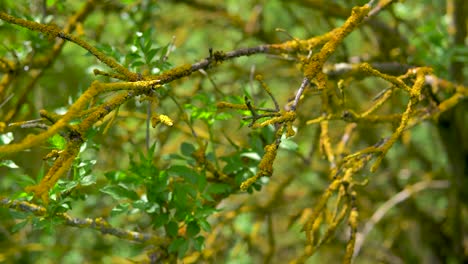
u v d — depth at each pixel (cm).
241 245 444
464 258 524
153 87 174
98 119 165
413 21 486
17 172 399
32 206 222
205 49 558
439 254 575
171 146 409
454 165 462
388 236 617
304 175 542
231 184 270
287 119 170
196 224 246
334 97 281
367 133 475
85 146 225
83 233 488
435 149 641
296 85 464
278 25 530
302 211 378
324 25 500
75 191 241
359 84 473
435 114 272
